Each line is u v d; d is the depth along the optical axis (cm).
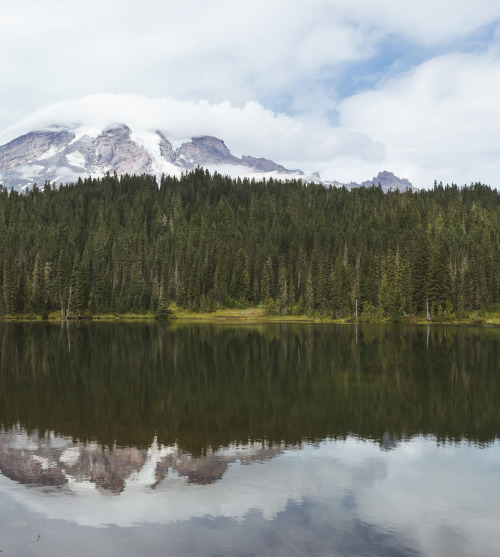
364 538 1129
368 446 1839
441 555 1060
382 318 12281
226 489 1399
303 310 14275
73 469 1551
